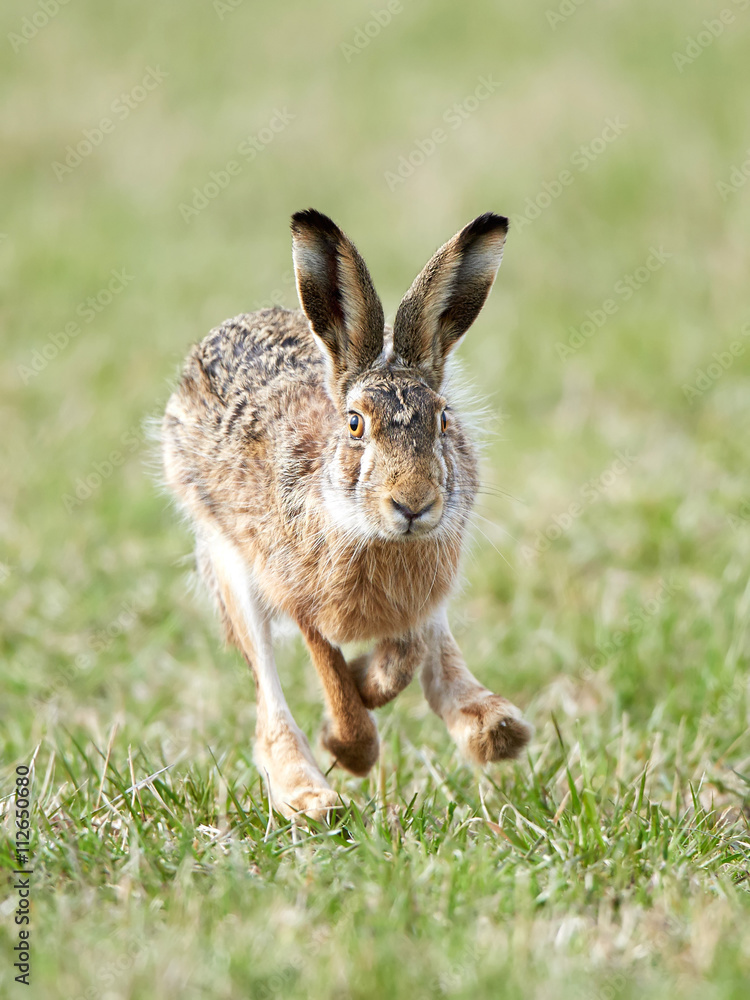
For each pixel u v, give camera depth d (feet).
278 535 61.52
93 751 68.28
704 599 83.82
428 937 44.19
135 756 65.36
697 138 172.65
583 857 52.06
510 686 77.71
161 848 52.90
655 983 40.93
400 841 53.26
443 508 56.85
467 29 220.23
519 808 58.49
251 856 52.26
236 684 78.43
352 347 59.82
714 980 40.96
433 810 57.93
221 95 201.36
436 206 161.38
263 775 62.03
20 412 120.88
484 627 86.02
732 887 48.85
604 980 41.22
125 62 215.10
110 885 49.14
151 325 137.90
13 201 176.14
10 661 81.00
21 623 85.87
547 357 129.70
